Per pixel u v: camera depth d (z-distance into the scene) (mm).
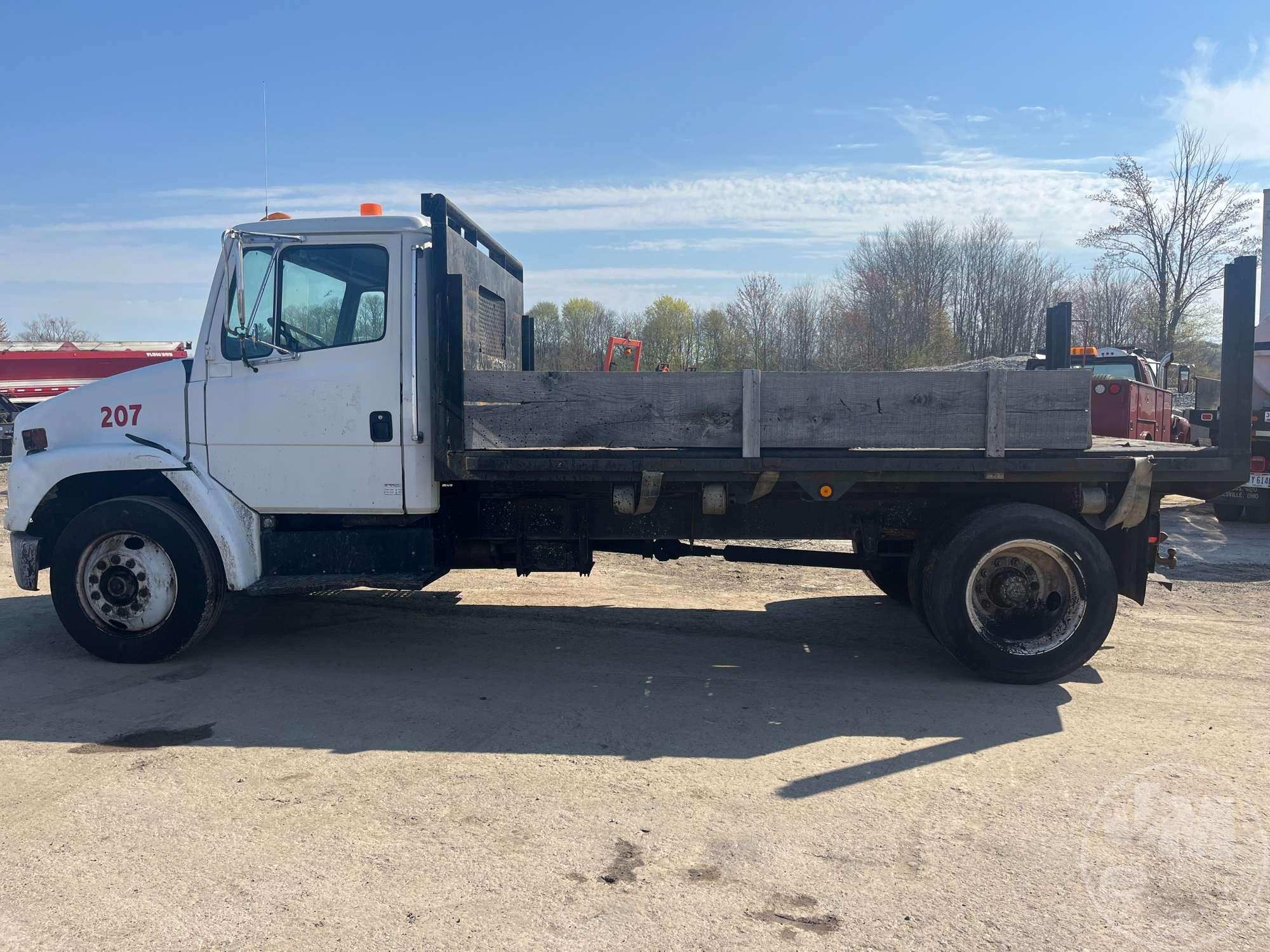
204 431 5469
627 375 5152
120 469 5520
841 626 6664
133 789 3789
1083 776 3949
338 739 4375
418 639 6254
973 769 4027
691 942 2729
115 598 5512
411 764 4066
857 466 5062
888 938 2756
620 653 5941
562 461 5164
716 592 7848
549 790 3797
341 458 5363
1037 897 2982
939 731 4504
